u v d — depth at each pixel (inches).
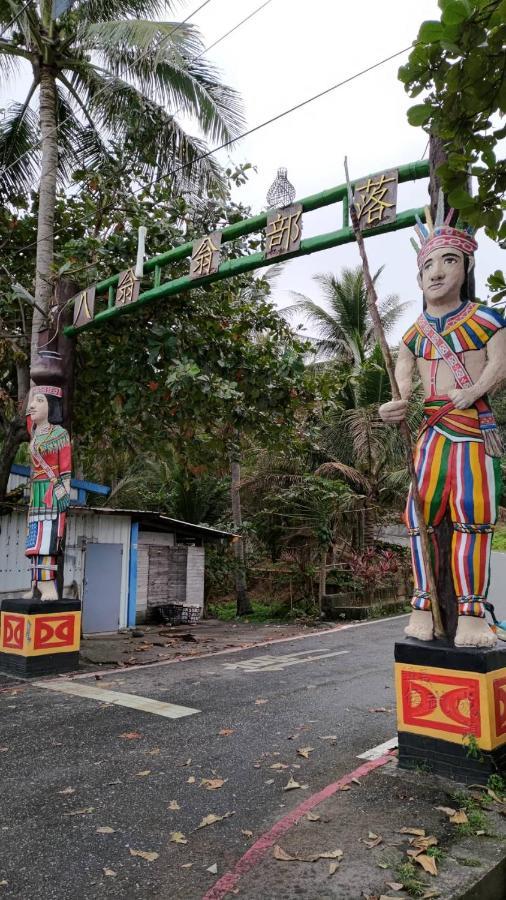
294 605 543.8
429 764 153.9
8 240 393.4
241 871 112.1
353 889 104.7
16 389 422.6
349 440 587.5
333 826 126.9
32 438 293.1
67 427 305.3
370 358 603.8
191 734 194.2
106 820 136.6
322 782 156.7
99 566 449.7
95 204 383.2
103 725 203.0
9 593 396.8
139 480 699.4
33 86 388.5
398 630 437.4
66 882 113.6
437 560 166.7
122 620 459.8
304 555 553.3
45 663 277.1
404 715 159.3
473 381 159.3
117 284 299.3
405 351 174.2
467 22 97.0
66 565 430.0
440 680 154.0
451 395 158.7
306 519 524.1
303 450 465.4
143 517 480.7
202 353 360.8
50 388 294.2
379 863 112.3
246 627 480.7
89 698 237.1
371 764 162.1
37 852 123.6
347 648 360.8
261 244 378.6
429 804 136.0
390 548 632.4
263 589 643.5
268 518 563.2
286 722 207.6
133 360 346.9
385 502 614.2
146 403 354.0
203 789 152.6
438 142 174.6
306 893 104.2
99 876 115.4
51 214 362.9
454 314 163.0
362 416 569.3
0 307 368.2
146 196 384.5
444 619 164.7
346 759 172.7
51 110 374.6
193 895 109.0
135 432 438.9
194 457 434.6
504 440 901.8
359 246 158.7
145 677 276.8
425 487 163.6
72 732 195.5
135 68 369.4
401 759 158.6
